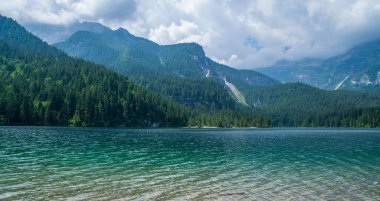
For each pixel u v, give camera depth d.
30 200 29.20
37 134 108.75
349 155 66.00
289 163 54.19
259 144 93.62
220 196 32.09
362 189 35.38
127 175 41.62
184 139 110.81
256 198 31.55
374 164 53.56
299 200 31.03
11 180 36.91
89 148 71.62
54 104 195.62
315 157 62.44
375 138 128.38
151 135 128.75
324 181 39.34
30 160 51.56
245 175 42.94
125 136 117.50
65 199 29.84
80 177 39.62
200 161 55.47
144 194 32.34
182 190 34.25
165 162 53.62
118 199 30.36
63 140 89.62
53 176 39.75
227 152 70.19
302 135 152.25
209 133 161.75
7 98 176.75
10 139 86.62
